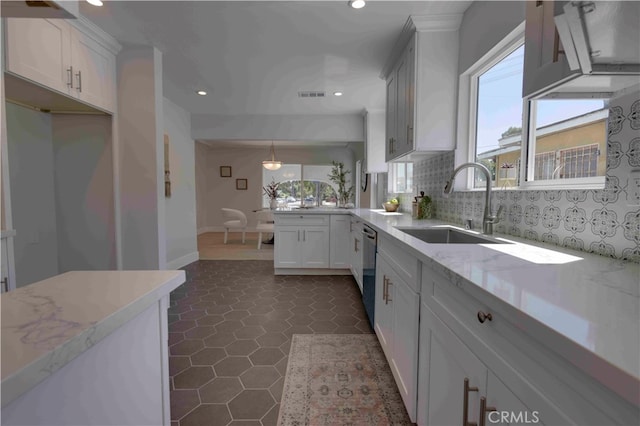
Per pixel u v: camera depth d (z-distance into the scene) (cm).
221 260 494
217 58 297
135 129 277
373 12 218
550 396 58
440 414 109
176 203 447
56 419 53
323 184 905
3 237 162
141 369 77
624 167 104
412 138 237
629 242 102
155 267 281
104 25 239
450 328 101
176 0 207
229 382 176
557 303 65
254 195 882
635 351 46
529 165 167
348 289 345
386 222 239
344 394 166
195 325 250
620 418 45
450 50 228
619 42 68
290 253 396
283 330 242
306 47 272
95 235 283
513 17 164
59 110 267
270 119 502
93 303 65
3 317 57
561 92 102
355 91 387
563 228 130
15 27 185
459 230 194
